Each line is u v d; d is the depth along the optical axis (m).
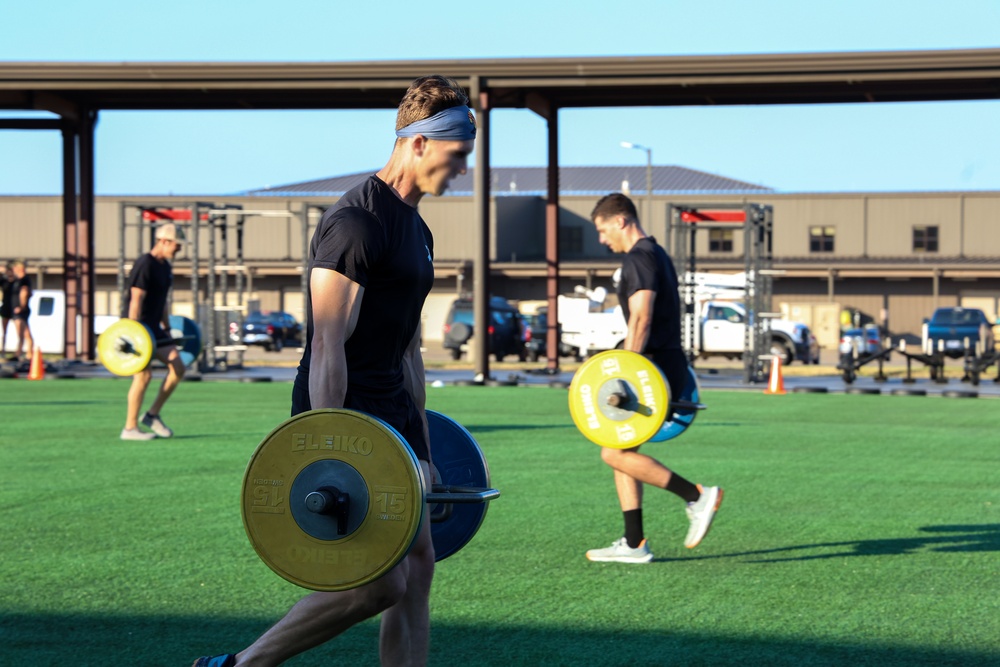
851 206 57.84
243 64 21.55
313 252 3.41
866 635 4.64
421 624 3.66
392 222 3.43
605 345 34.06
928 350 21.92
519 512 7.46
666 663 4.26
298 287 57.88
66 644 4.45
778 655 4.36
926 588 5.46
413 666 3.64
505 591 5.36
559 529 6.89
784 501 7.97
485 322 21.09
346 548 3.12
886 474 9.32
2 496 7.87
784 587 5.47
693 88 22.58
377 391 3.50
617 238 6.30
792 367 31.08
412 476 3.08
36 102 24.44
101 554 6.05
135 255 58.56
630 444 5.85
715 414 15.05
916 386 21.14
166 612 4.93
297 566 3.16
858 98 22.78
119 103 25.16
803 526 7.04
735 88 22.48
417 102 3.48
